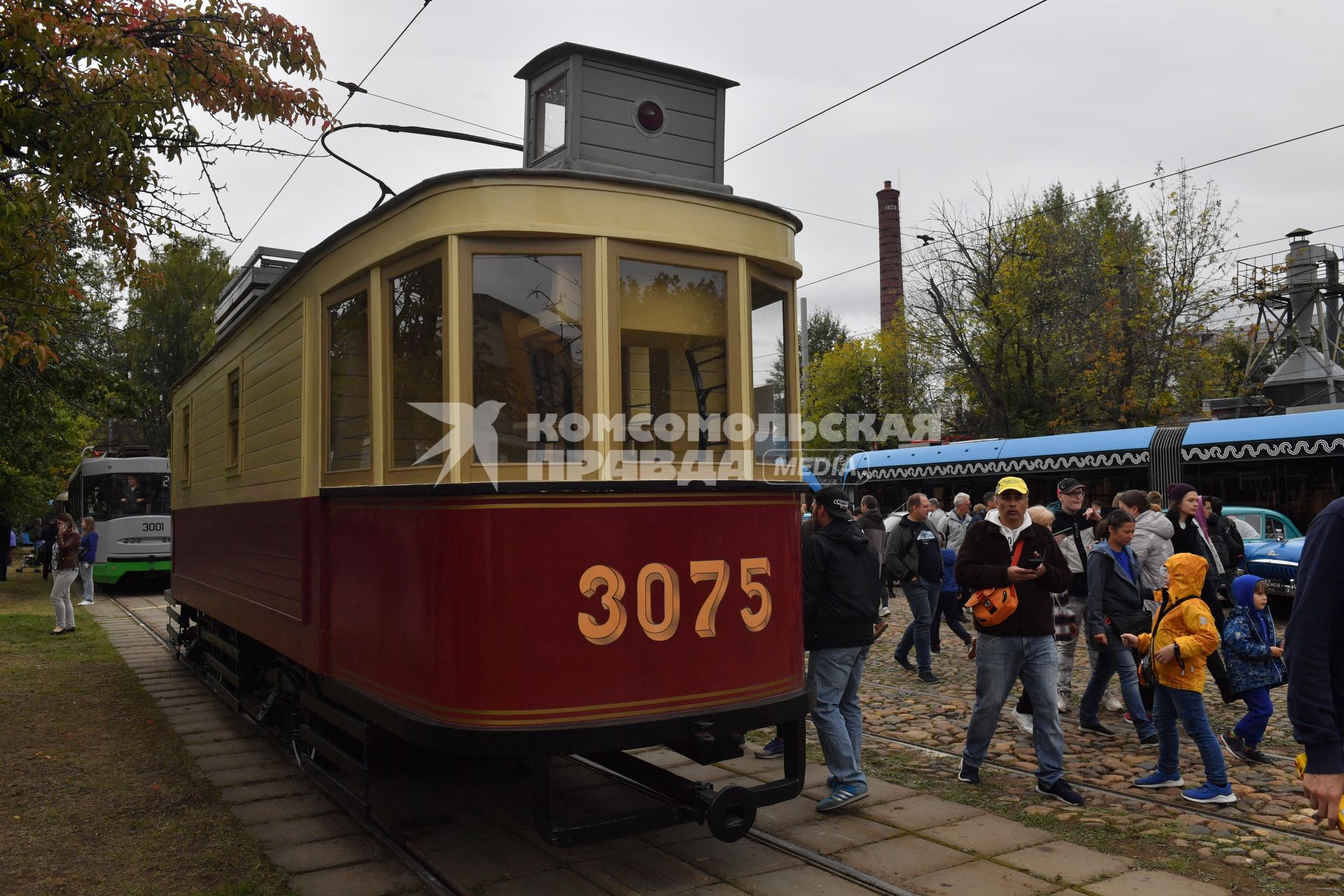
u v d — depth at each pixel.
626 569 4.09
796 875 4.35
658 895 4.14
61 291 7.23
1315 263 20.80
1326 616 2.31
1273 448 14.46
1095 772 5.81
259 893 4.21
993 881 4.20
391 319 4.59
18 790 5.80
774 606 4.53
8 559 23.00
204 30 6.80
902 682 8.74
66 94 6.14
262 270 7.23
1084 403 26.16
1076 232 28.06
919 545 8.70
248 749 6.87
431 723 4.01
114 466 18.95
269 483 6.25
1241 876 4.20
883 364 30.58
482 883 4.29
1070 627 7.58
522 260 4.20
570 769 6.12
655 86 5.17
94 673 9.99
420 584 4.19
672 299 4.39
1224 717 7.12
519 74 5.33
